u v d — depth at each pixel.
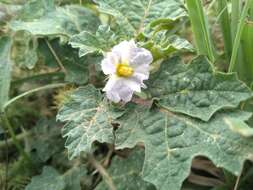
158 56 0.18
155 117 0.17
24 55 0.23
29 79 0.22
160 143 0.16
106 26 0.18
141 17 0.20
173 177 0.15
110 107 0.17
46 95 0.24
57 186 0.19
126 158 0.19
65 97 0.20
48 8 0.21
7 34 0.22
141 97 0.18
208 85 0.17
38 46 0.22
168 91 0.17
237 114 0.16
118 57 0.17
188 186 0.19
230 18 0.20
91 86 0.18
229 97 0.16
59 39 0.22
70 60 0.21
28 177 0.21
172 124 0.16
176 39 0.18
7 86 0.20
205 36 0.18
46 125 0.22
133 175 0.18
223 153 0.15
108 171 0.19
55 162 0.21
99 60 0.20
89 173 0.20
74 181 0.19
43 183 0.19
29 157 0.21
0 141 0.22
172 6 0.20
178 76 0.17
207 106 0.16
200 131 0.16
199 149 0.15
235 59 0.18
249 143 0.15
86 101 0.18
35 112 0.24
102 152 0.21
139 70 0.17
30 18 0.21
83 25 0.21
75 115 0.17
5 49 0.21
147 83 0.18
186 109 0.17
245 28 0.18
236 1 0.19
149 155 0.16
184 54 0.22
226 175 0.18
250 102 0.18
